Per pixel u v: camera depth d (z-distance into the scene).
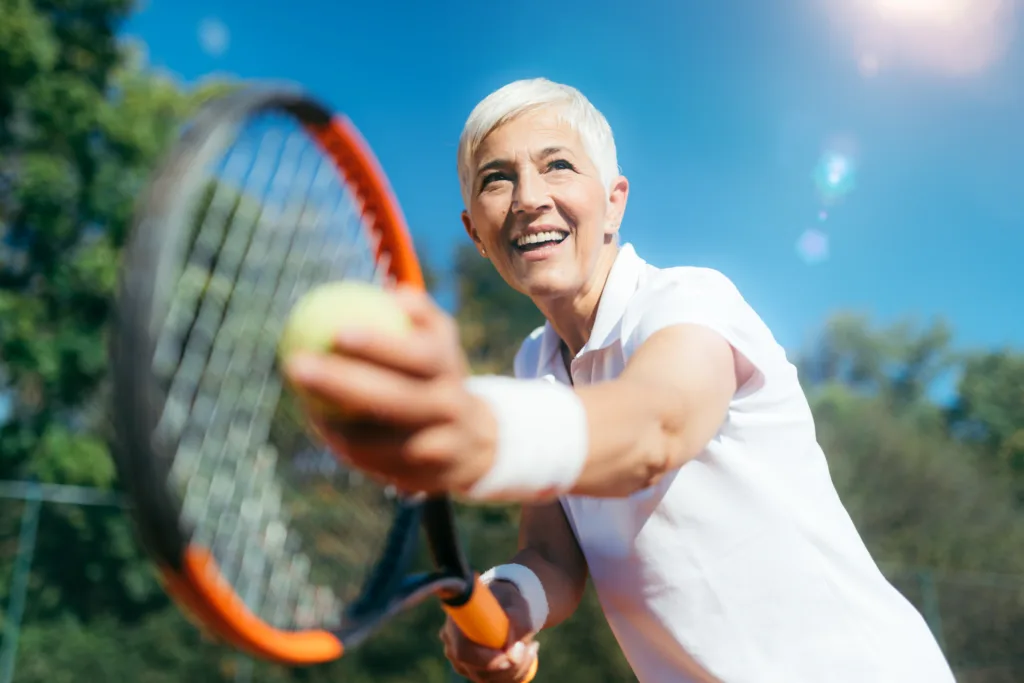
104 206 14.59
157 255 0.70
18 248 14.53
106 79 15.70
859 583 1.41
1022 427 25.61
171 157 0.74
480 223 1.66
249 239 1.03
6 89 14.04
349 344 0.62
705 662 1.44
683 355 1.08
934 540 15.92
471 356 17.92
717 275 1.32
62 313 14.30
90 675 7.72
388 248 1.40
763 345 1.30
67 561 7.88
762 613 1.39
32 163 13.89
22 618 7.60
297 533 1.28
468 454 0.71
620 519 1.47
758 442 1.37
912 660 1.38
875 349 27.64
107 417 0.72
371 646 8.41
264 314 1.06
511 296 19.42
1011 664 8.88
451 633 1.51
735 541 1.38
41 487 7.92
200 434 0.96
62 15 15.12
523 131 1.60
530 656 1.56
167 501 0.73
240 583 1.05
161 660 8.06
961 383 27.23
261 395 1.05
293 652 1.01
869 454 16.80
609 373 1.50
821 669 1.36
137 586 8.20
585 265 1.59
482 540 8.15
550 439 0.79
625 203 1.72
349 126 1.25
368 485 1.35
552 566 1.69
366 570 1.32
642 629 1.53
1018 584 9.20
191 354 0.93
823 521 1.41
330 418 0.68
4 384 14.01
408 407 0.65
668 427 0.98
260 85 0.97
